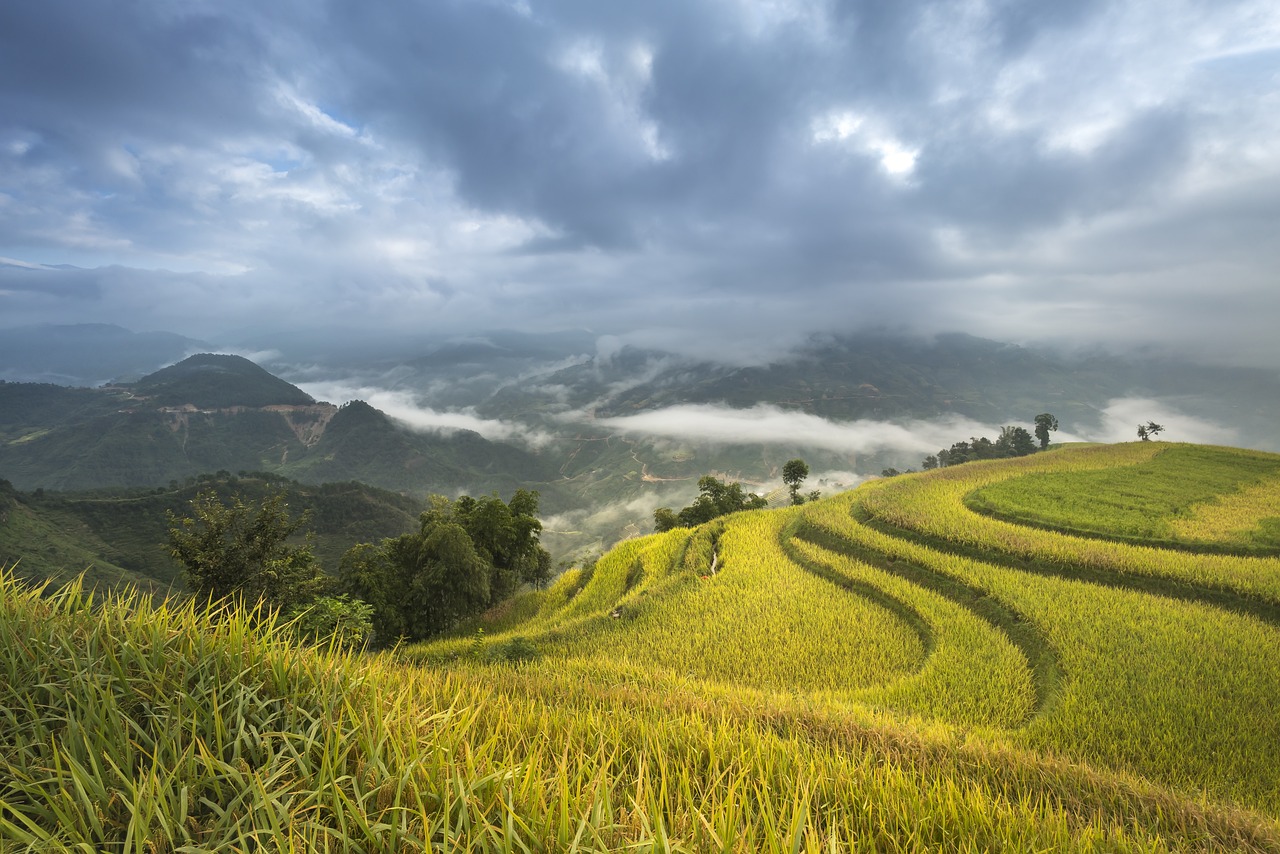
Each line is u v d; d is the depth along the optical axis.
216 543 19.16
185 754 2.91
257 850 2.47
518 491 46.34
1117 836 4.90
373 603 33.06
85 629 3.68
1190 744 14.28
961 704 16.69
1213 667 17.80
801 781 3.80
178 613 4.14
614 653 22.02
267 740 3.10
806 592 27.72
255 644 3.99
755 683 19.36
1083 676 17.52
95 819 2.46
